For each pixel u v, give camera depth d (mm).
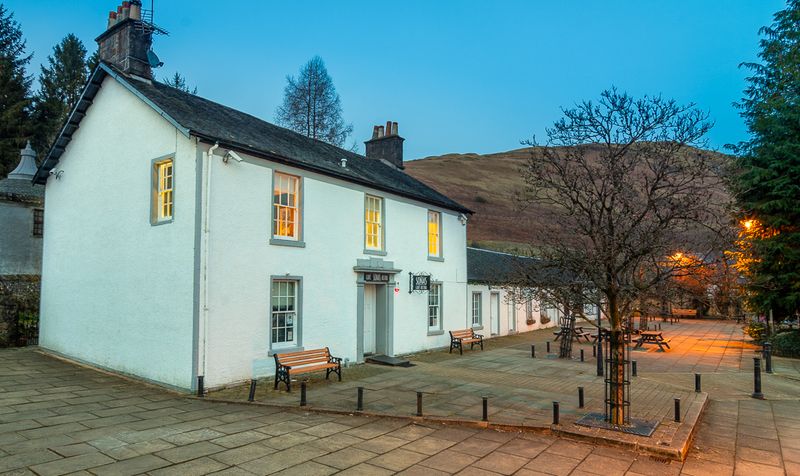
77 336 14109
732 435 8688
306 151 15195
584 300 8438
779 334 20953
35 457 6562
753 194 20344
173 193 11555
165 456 6770
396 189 16828
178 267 11258
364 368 14461
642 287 8039
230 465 6520
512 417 9109
